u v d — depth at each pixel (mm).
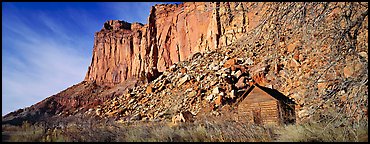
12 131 7031
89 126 9375
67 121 11086
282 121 12352
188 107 23594
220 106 20562
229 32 41562
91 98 45000
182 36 55906
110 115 27641
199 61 37156
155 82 35812
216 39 44906
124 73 66500
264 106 14227
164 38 59938
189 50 53281
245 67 27750
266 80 21219
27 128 7359
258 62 27391
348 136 6598
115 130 8938
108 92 50906
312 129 7547
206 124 10102
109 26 80000
